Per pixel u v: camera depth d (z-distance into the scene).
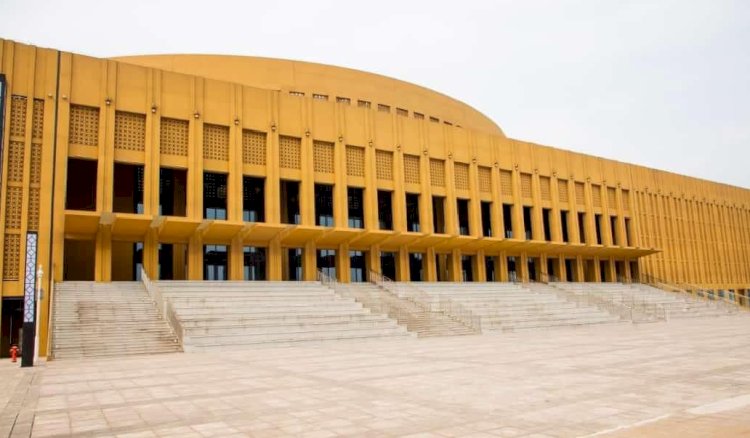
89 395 11.97
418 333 28.52
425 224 41.09
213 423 9.00
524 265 47.00
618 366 15.02
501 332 31.77
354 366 16.27
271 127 35.50
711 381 12.12
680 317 44.22
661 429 7.83
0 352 26.02
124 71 31.28
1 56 27.61
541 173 48.41
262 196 36.88
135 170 35.88
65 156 28.67
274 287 32.22
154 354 21.73
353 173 38.84
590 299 43.03
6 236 26.75
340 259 38.19
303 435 8.08
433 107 50.72
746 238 67.12
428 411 9.55
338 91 45.16
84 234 30.55
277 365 17.00
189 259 32.56
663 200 58.41
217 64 43.03
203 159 33.31
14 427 9.01
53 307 24.16
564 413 9.15
